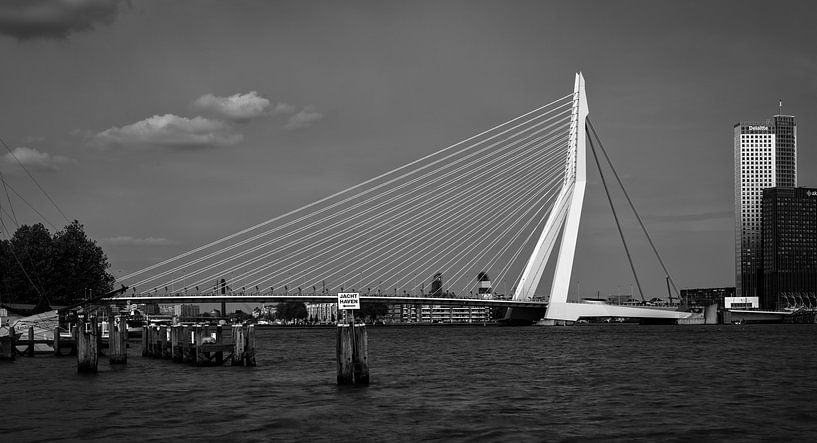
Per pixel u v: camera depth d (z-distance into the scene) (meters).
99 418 48.78
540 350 114.06
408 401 54.62
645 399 55.75
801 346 123.75
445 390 60.56
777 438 42.81
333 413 49.81
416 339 162.00
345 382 61.44
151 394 58.81
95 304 145.62
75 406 53.31
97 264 175.25
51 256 161.25
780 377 69.94
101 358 94.25
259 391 59.84
